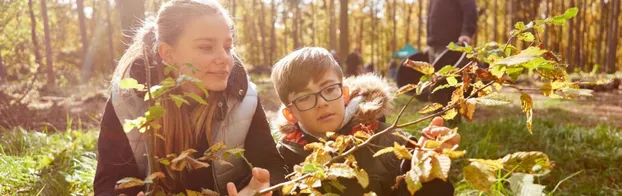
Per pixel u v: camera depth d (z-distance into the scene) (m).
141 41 2.11
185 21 1.88
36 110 8.14
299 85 2.21
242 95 2.17
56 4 34.34
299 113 2.27
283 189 1.39
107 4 31.17
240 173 2.28
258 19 50.28
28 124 7.20
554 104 11.29
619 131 6.46
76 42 37.69
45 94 14.24
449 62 5.46
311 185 1.31
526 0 33.59
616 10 28.31
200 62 1.88
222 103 2.08
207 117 2.02
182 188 2.09
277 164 2.25
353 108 2.25
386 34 49.56
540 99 12.33
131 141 2.10
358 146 1.42
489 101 1.32
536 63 1.16
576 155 4.81
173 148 1.95
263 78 25.83
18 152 4.72
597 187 3.97
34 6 23.78
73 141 5.21
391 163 2.14
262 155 2.23
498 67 1.24
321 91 2.19
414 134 5.41
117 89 2.09
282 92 2.32
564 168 4.52
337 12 50.00
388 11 48.84
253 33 49.91
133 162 2.17
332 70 2.25
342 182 2.10
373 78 2.38
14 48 13.01
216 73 1.90
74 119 8.33
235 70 2.16
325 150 1.46
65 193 3.35
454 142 1.53
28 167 4.01
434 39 6.39
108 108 2.19
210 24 1.88
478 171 1.02
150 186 1.77
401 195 1.95
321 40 50.59
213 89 1.92
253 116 2.27
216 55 1.89
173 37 1.91
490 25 39.25
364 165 2.12
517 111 9.54
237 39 2.23
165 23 1.93
